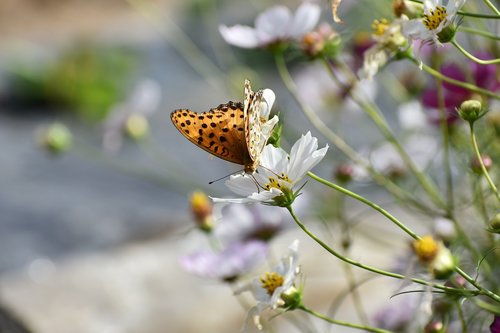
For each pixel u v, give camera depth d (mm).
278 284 872
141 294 1438
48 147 1288
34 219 2539
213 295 1401
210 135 854
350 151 1022
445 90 1009
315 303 1273
